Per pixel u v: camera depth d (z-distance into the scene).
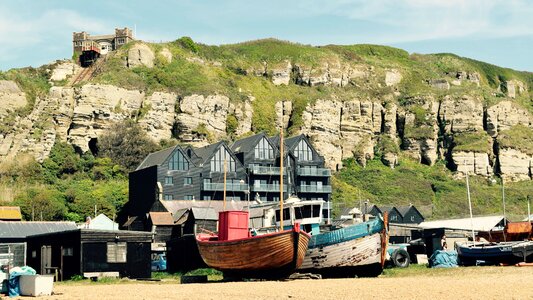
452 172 170.62
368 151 168.75
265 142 124.44
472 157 170.50
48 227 77.44
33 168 127.44
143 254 67.00
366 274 58.56
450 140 176.88
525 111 185.88
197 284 53.38
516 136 177.12
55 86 145.62
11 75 140.38
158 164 112.12
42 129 134.62
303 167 127.38
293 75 183.38
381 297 39.09
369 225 58.06
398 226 106.12
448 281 49.50
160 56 161.50
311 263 58.84
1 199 112.44
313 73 183.12
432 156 174.25
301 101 166.38
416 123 178.62
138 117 143.75
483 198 158.88
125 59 156.00
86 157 134.50
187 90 151.00
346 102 172.00
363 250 57.56
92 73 153.75
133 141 137.00
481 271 59.31
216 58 178.38
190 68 163.00
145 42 163.50
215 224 92.75
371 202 148.12
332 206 138.75
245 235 58.12
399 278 55.44
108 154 135.12
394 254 70.00
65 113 137.75
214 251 57.66
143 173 115.38
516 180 171.62
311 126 163.62
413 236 105.81
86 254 64.12
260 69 180.38
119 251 65.88
